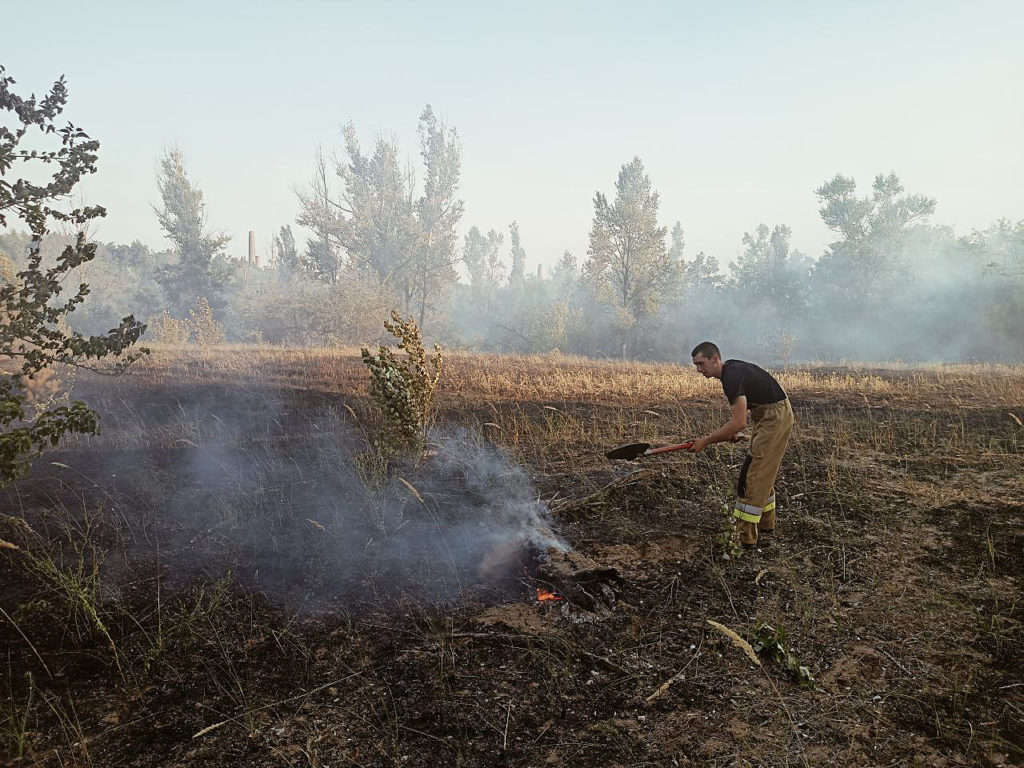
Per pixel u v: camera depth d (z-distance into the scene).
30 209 4.09
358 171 39.97
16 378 4.18
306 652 3.35
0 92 4.09
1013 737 2.67
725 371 4.46
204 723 2.84
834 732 2.74
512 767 2.59
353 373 12.75
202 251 47.62
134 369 12.41
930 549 4.45
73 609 3.69
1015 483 5.66
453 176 42.53
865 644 3.39
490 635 3.48
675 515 5.16
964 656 3.25
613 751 2.66
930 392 11.14
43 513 5.07
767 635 3.38
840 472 6.16
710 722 2.83
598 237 42.22
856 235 44.88
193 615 3.56
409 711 2.93
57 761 2.61
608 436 7.74
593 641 3.48
